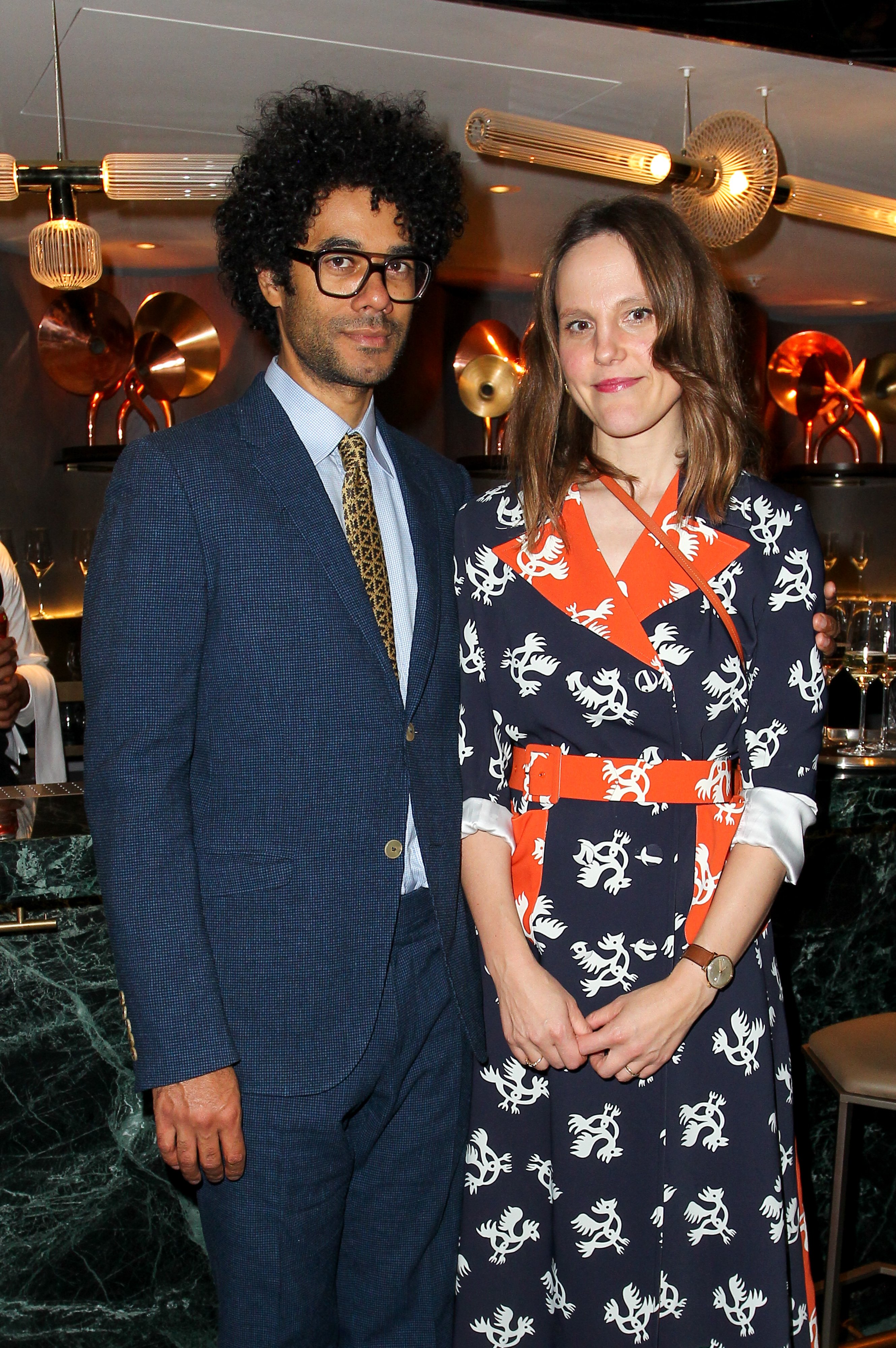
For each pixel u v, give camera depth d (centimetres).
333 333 144
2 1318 192
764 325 612
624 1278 137
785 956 233
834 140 379
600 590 138
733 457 136
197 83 326
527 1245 143
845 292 594
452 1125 155
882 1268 224
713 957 132
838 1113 204
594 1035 132
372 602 145
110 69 316
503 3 267
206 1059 130
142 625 133
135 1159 197
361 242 144
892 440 658
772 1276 137
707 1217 137
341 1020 139
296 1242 141
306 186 143
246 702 137
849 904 238
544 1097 141
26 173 293
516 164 386
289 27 287
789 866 134
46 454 514
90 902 193
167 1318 200
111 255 507
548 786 140
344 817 139
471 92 335
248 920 137
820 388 612
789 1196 143
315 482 142
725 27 278
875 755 244
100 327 514
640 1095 136
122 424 518
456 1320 149
